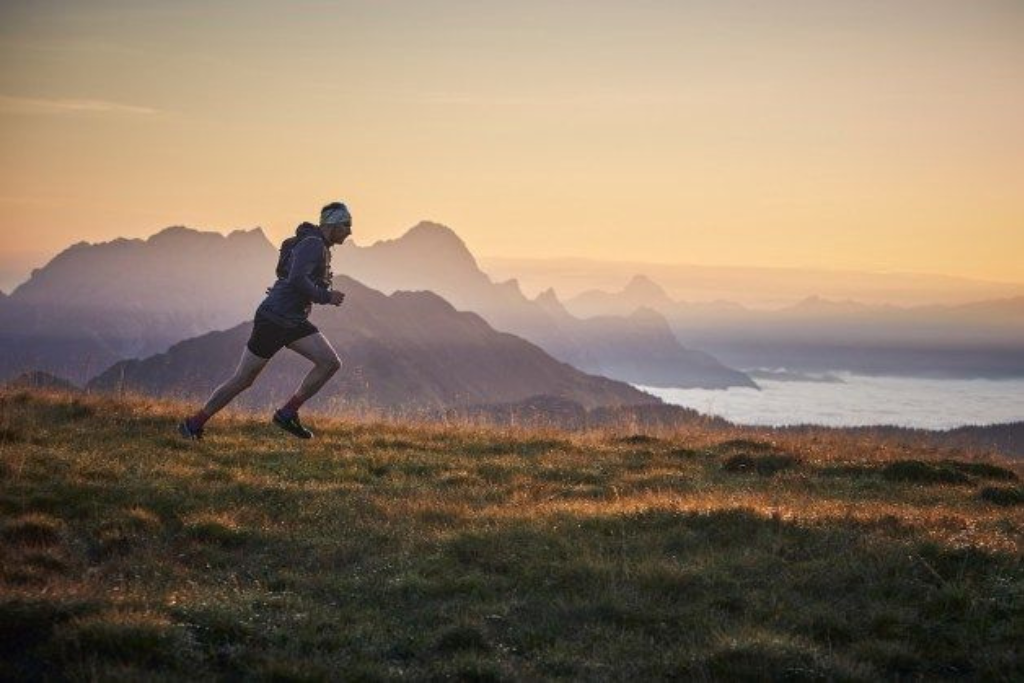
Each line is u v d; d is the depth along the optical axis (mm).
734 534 11086
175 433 15820
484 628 8367
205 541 10609
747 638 8047
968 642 8359
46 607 7922
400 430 19141
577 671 7770
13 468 12336
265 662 7535
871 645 8219
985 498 14852
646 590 9367
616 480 15156
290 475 14039
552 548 10484
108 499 11594
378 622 8578
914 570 9750
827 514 12086
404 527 11297
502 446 17812
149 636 7539
